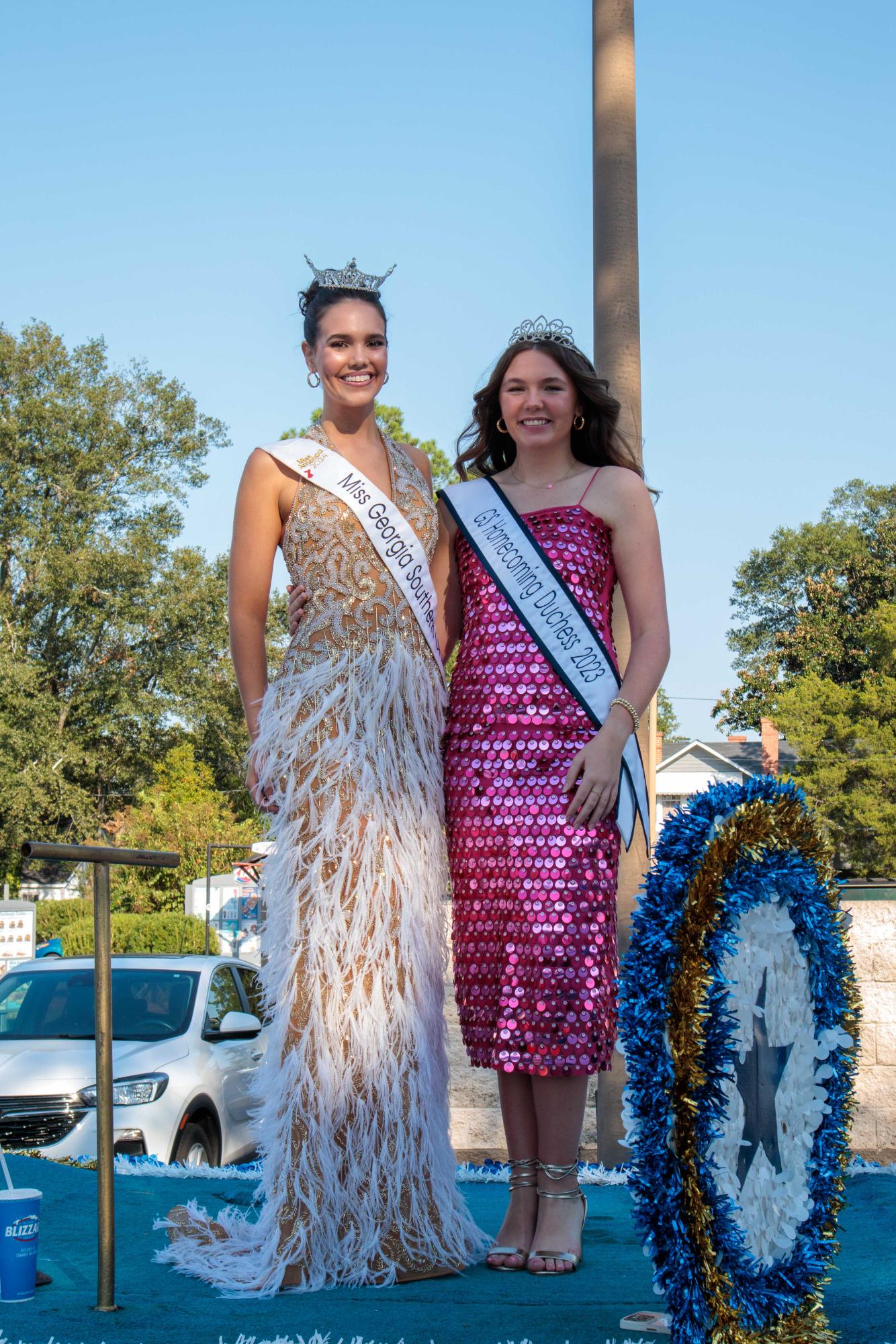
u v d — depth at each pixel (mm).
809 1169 2018
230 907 22750
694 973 1764
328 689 2475
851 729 36844
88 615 38125
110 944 2238
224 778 41500
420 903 2438
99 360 39875
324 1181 2340
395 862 2414
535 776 2416
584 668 2477
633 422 5051
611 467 2674
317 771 2430
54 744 35781
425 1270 2344
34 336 38875
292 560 2609
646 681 2449
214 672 40094
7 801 34562
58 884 37188
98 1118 2201
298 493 2604
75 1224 2877
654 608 2547
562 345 2670
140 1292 2293
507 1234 2471
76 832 37000
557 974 2344
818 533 56562
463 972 2445
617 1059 4664
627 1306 2145
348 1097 2354
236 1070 6609
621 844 2461
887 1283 2334
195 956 7438
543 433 2660
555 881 2365
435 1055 2473
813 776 36531
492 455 2900
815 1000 2068
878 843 35906
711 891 1812
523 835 2391
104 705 38531
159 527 40031
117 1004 6727
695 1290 1747
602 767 2361
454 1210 2463
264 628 2664
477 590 2600
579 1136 2453
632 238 5125
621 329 5090
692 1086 1749
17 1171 3436
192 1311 2146
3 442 37469
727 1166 1844
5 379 38688
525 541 2572
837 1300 2244
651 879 1839
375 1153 2355
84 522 38812
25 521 37219
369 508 2568
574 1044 2338
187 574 39062
